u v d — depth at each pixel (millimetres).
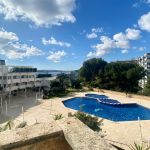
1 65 59312
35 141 2855
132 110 44125
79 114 19859
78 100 56531
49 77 87438
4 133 2969
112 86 74562
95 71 86938
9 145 2691
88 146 2514
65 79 82188
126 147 19469
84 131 2932
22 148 2811
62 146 3029
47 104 45906
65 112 37281
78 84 76938
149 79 71938
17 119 32281
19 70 67875
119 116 38938
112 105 47719
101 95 61094
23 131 3016
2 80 59094
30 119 32281
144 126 27219
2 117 33781
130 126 27188
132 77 71812
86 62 88000
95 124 19125
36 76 77938
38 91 73312
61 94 62156
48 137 2938
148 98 51688
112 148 2467
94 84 77312
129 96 57531
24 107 42500
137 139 21984
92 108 46688
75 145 2578
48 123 3283
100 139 2701
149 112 42000
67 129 3000
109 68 75875
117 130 25344
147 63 112250
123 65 75125
